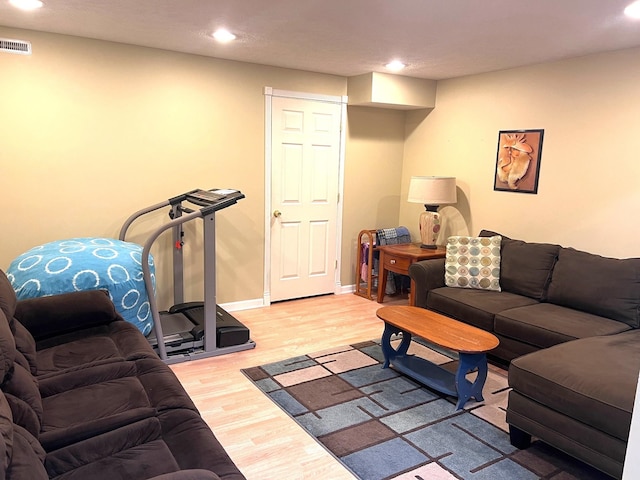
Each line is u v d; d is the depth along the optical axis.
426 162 5.04
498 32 2.93
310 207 4.79
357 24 2.83
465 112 4.54
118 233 3.78
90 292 2.65
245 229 4.40
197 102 3.96
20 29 3.20
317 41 3.28
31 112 3.33
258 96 4.25
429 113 4.94
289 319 4.28
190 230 4.11
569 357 2.33
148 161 3.82
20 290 2.83
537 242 3.99
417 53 3.56
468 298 3.54
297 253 4.80
